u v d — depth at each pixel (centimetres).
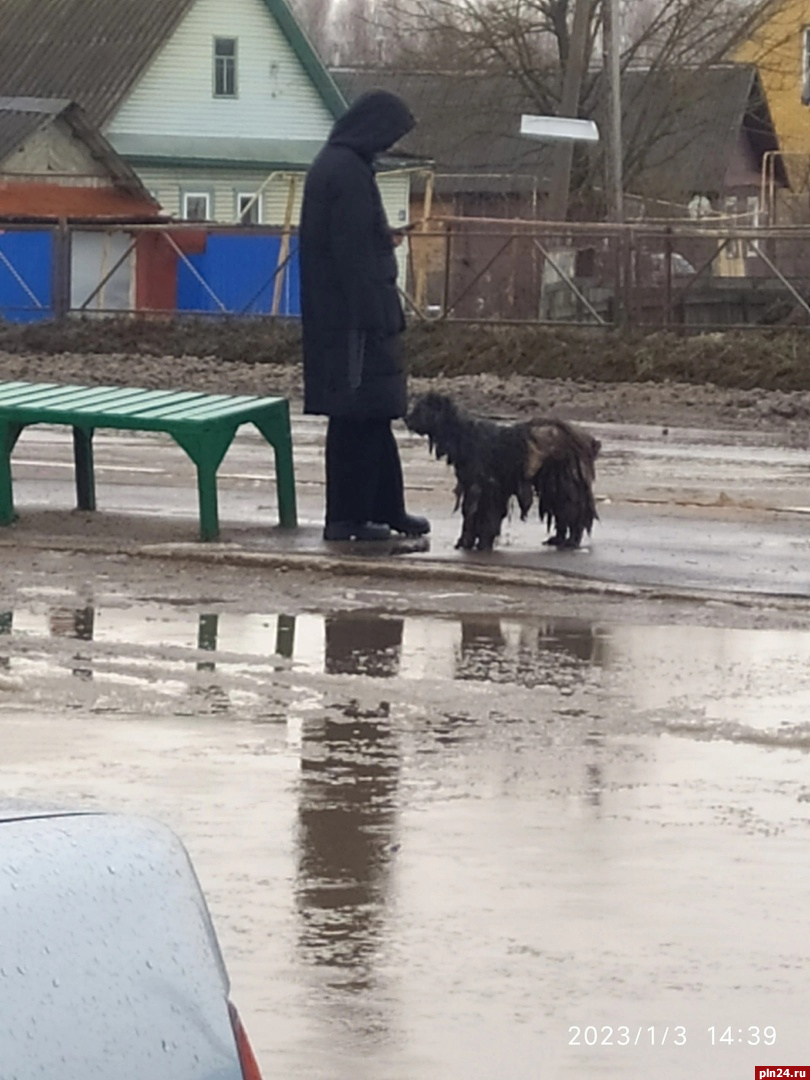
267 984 570
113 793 757
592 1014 550
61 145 5312
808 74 6788
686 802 755
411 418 1335
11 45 5897
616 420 2561
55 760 805
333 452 1359
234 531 1410
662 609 1153
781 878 666
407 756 818
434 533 1423
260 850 690
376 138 1317
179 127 5844
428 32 5453
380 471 1371
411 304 3866
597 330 3575
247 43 5925
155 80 5803
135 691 927
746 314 3669
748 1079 509
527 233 3694
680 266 4166
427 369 3262
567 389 2942
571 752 827
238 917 623
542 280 3772
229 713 891
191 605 1148
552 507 1351
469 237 3772
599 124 5325
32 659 996
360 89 6962
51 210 5225
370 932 612
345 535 1367
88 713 888
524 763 809
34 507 1546
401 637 1064
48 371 3164
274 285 4084
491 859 683
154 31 5741
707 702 917
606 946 602
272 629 1080
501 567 1255
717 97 6444
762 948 602
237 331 3725
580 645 1048
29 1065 300
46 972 306
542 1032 538
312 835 708
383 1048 525
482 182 6594
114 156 5328
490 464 1332
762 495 1717
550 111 5350
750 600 1173
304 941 604
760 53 6266
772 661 1011
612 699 921
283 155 5972
